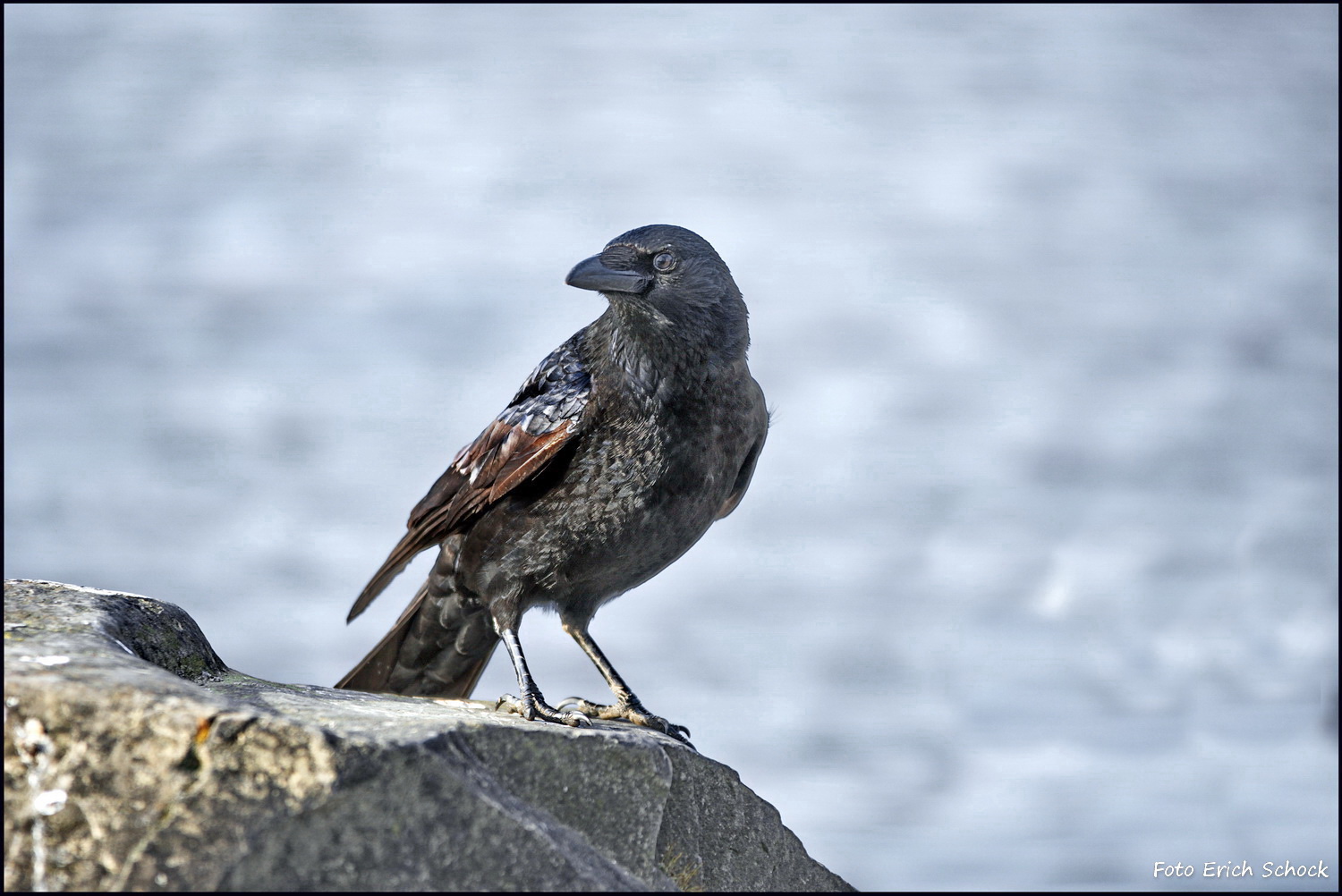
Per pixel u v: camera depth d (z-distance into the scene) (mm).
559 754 7453
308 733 6402
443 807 6578
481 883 6574
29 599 7957
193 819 6215
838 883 8641
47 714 6305
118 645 7406
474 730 7250
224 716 6375
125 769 6270
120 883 6137
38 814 6219
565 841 7098
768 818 8508
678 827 8062
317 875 6301
